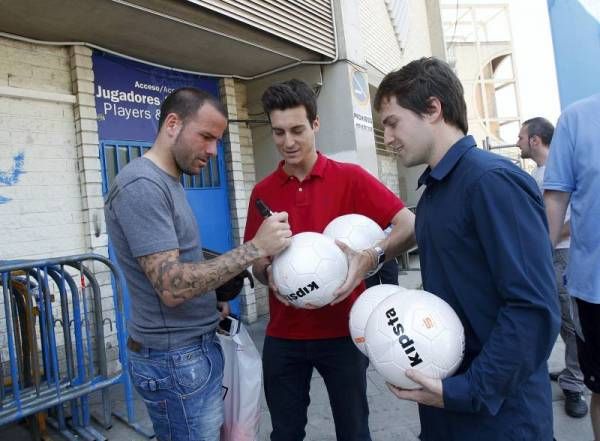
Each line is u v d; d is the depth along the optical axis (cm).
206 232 514
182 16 368
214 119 153
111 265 294
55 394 262
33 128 363
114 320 393
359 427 197
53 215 372
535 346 105
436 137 126
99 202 396
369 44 698
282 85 186
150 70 456
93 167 393
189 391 155
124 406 338
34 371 255
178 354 153
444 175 121
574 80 330
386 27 798
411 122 126
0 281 271
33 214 361
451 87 125
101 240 395
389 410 320
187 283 137
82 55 388
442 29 1172
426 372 114
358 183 201
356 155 548
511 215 108
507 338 106
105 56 414
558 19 331
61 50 383
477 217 113
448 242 122
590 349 212
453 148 123
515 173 112
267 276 173
